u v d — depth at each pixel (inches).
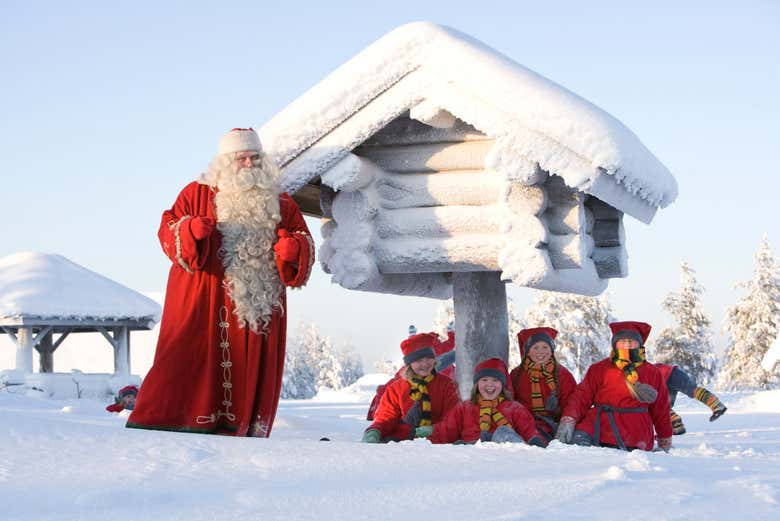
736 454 187.8
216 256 235.9
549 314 1761.8
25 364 972.6
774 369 1729.8
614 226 302.4
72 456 144.5
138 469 136.1
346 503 111.3
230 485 124.2
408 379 263.9
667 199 279.3
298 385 3299.7
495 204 264.8
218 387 233.6
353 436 284.4
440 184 269.3
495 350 272.5
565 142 242.8
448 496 115.3
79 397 933.8
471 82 251.0
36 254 1062.4
